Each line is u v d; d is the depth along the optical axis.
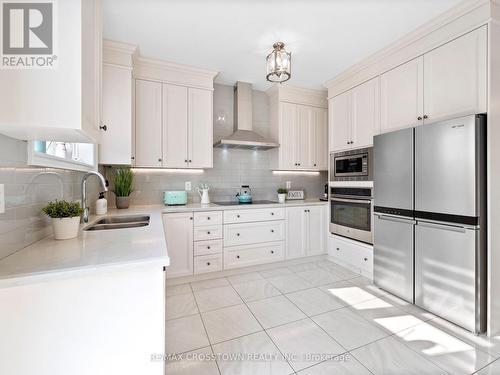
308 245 3.32
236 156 3.55
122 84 2.33
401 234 2.24
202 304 2.22
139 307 0.98
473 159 1.71
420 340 1.71
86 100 0.96
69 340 0.91
